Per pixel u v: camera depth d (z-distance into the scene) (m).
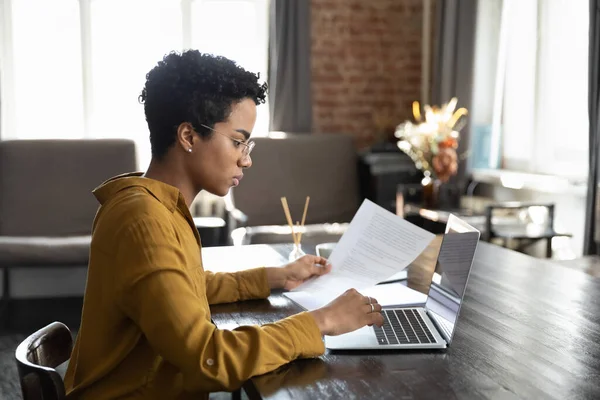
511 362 1.24
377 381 1.14
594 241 3.46
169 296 1.10
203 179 1.28
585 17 3.88
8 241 3.54
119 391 1.20
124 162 4.25
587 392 1.10
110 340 1.19
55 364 1.31
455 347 1.32
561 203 3.88
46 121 4.55
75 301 4.26
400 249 1.75
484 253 2.30
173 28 4.66
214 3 4.71
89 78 4.57
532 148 4.34
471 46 4.36
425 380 1.14
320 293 1.67
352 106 5.05
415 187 4.23
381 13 5.03
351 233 1.83
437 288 1.52
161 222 1.16
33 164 4.14
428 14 5.02
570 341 1.36
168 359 1.11
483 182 4.61
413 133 3.99
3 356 3.25
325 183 4.53
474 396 1.08
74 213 4.13
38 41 4.49
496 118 4.63
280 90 4.76
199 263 1.29
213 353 1.11
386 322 1.46
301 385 1.12
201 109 1.23
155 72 1.26
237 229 3.61
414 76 5.08
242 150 1.29
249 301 1.69
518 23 4.48
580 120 3.95
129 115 4.65
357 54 5.02
